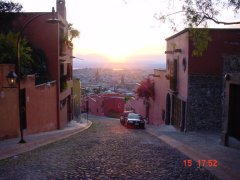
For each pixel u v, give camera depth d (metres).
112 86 148.62
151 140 19.89
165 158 12.78
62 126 29.25
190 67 25.03
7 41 19.73
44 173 9.91
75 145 16.31
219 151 14.59
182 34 26.98
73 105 41.12
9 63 18.64
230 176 10.06
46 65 27.05
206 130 25.17
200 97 25.11
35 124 21.66
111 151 14.29
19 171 10.18
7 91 17.31
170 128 29.73
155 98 40.09
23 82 19.28
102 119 54.34
